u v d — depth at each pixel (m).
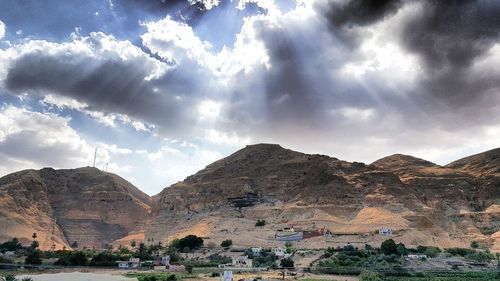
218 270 191.50
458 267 193.12
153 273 179.25
